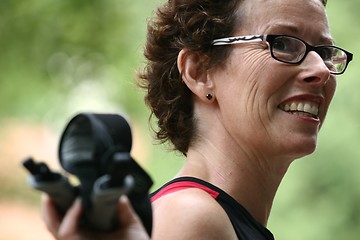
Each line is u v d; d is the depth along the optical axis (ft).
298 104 23.41
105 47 77.87
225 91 23.90
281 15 23.71
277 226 72.38
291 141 23.34
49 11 76.13
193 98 24.86
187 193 22.45
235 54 23.70
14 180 83.51
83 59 78.38
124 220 14.99
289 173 73.36
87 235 14.83
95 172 14.70
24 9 75.97
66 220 14.65
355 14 74.69
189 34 24.32
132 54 78.02
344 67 24.50
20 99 78.89
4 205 83.92
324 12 24.49
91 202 14.57
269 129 23.43
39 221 83.41
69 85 79.25
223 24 23.90
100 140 14.74
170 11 25.13
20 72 77.66
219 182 23.97
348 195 73.00
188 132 24.77
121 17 78.02
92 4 76.74
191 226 21.21
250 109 23.45
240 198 23.94
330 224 72.54
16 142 81.71
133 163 15.55
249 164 23.93
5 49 76.89
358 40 73.77
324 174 73.31
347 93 73.15
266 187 24.40
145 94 26.66
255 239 23.27
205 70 24.25
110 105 81.51
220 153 24.11
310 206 73.10
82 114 14.94
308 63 23.40
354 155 73.00
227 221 22.04
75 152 14.97
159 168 74.08
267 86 23.29
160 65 25.44
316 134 23.70
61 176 14.53
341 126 73.26
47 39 76.95
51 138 82.07
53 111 80.48
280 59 23.30
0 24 76.28
